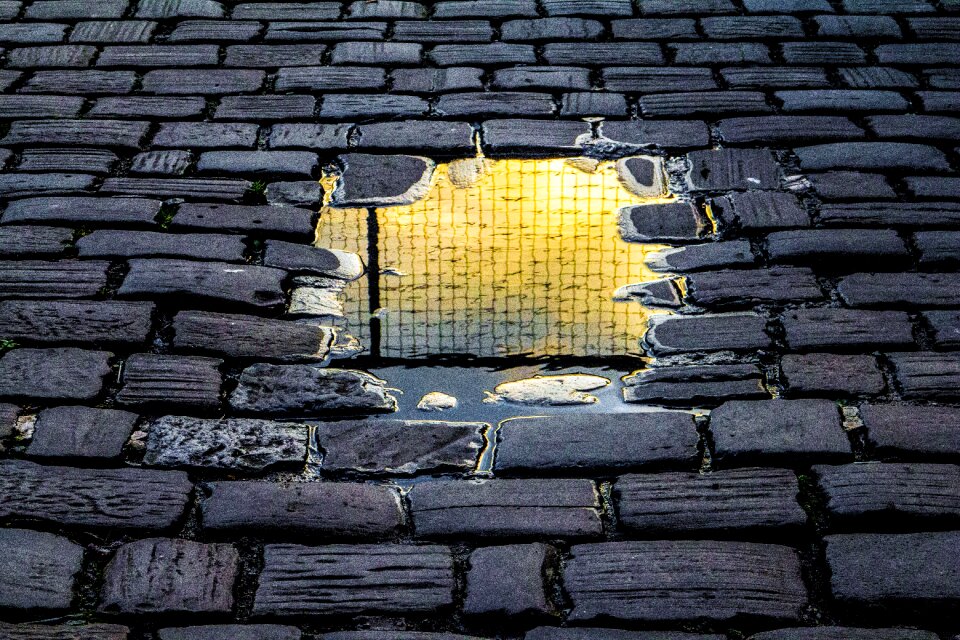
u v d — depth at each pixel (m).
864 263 3.12
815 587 2.10
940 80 4.09
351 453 2.46
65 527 2.22
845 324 2.87
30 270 3.06
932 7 4.64
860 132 3.77
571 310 2.98
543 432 2.52
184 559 2.15
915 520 2.23
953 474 2.35
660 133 3.80
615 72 4.17
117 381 2.66
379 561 2.16
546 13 4.61
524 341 2.86
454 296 3.05
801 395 2.62
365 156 3.69
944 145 3.67
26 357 2.72
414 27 4.52
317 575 2.12
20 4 4.66
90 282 3.02
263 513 2.27
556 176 3.61
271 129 3.82
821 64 4.21
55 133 3.76
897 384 2.64
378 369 2.75
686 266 3.16
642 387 2.68
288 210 3.40
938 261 3.10
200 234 3.26
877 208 3.36
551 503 2.30
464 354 2.81
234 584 2.11
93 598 2.07
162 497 2.30
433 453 2.46
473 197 3.52
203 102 3.97
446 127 3.85
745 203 3.42
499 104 3.97
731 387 2.66
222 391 2.64
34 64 4.21
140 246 3.18
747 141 3.74
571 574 2.13
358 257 3.21
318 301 3.01
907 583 2.09
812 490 2.33
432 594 2.09
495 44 4.37
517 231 3.35
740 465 2.40
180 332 2.84
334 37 4.43
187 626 2.02
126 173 3.55
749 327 2.88
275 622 2.03
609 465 2.41
